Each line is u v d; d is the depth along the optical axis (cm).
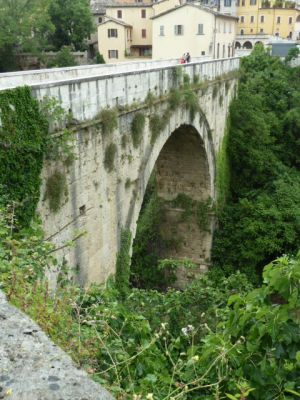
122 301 1140
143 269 2477
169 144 2391
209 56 4412
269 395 455
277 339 455
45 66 4659
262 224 2542
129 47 5825
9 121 862
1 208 785
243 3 7875
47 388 286
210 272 2516
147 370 589
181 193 2581
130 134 1399
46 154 988
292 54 3922
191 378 541
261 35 7294
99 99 1174
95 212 1231
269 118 3216
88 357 518
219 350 512
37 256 698
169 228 2642
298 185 2877
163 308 1074
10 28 4412
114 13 5903
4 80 1372
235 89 3025
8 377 294
